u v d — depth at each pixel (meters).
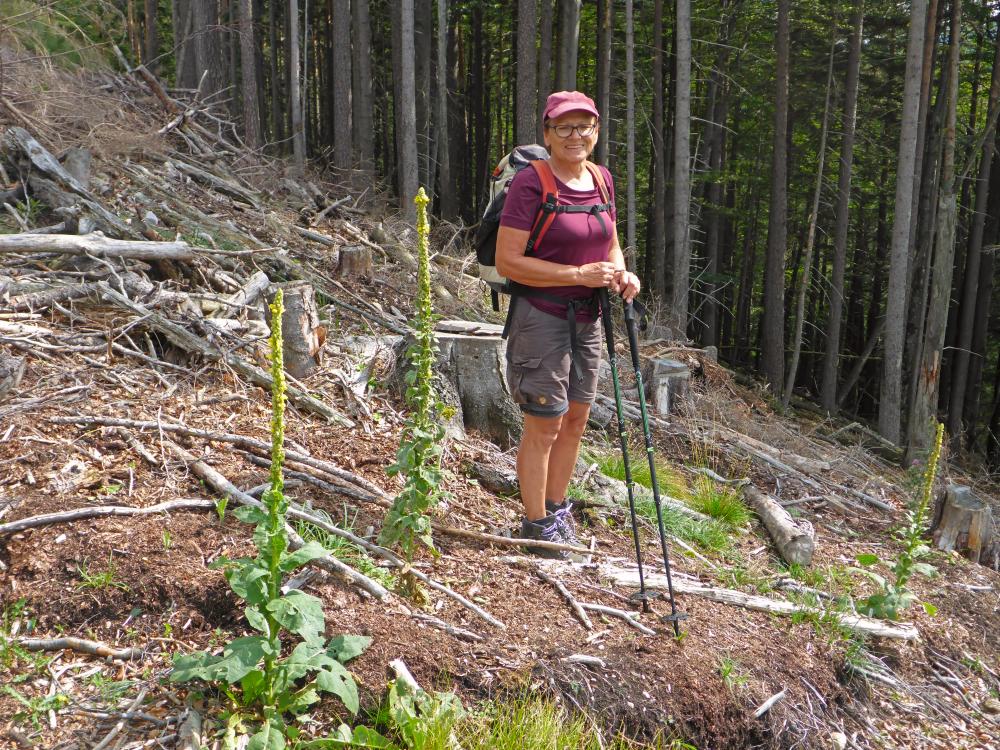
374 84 23.28
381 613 3.02
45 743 2.34
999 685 4.14
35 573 2.88
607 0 15.64
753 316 26.88
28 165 6.39
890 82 19.48
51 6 8.60
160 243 5.48
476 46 22.06
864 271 22.89
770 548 4.95
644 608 3.51
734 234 23.08
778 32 14.73
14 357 4.02
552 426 3.66
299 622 2.42
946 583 4.94
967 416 18.66
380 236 9.42
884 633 4.06
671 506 4.82
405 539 3.46
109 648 2.71
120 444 3.62
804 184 21.27
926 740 3.60
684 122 13.45
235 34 18.45
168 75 19.75
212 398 4.23
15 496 3.16
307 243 8.34
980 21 17.55
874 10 17.56
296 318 4.73
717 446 6.45
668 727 2.98
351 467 4.03
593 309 3.59
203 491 3.49
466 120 24.33
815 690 3.50
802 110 20.42
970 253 17.14
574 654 3.08
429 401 3.35
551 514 3.92
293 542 3.18
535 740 2.61
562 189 3.43
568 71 14.49
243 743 2.43
